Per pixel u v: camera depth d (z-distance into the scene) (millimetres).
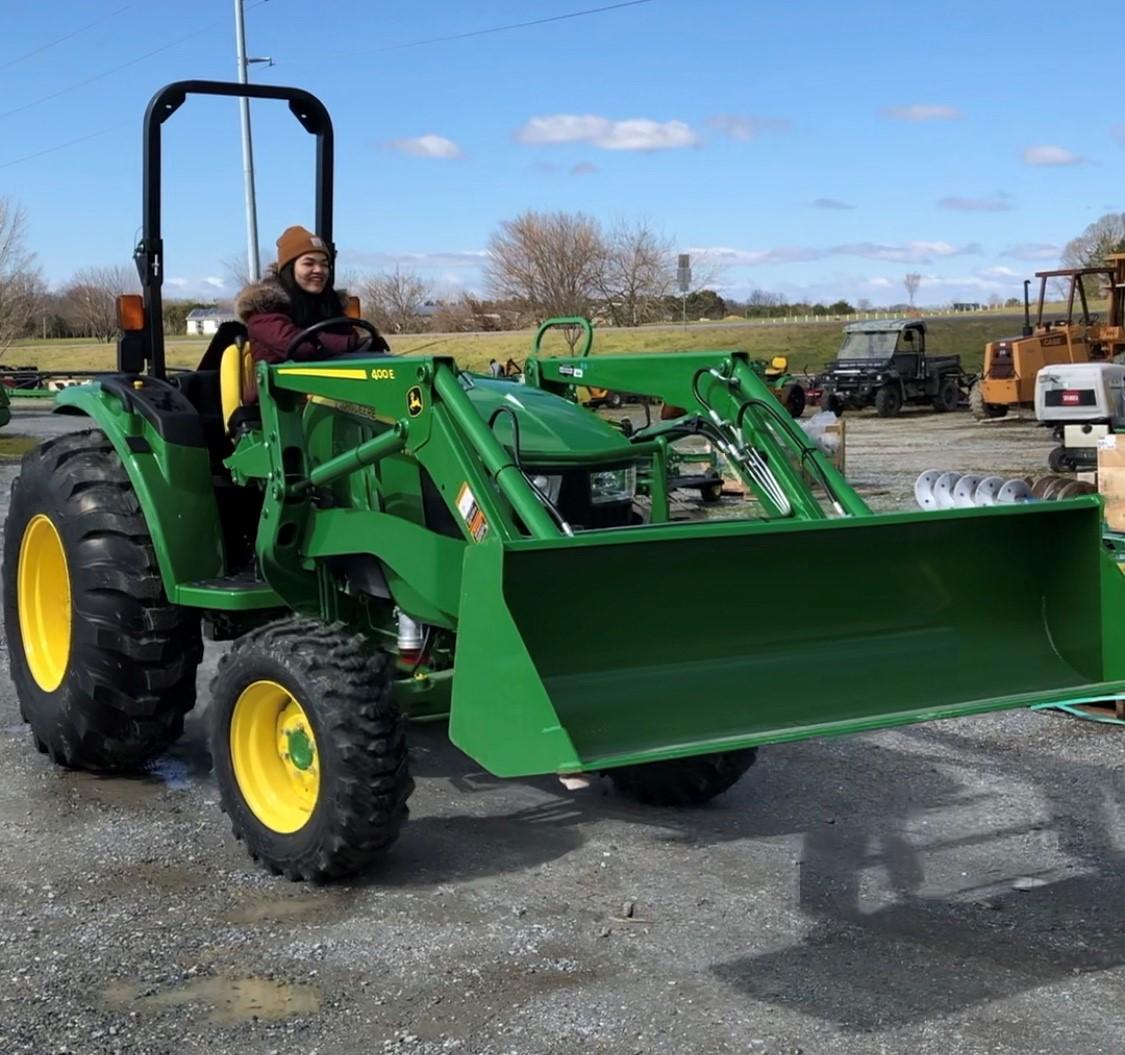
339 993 3635
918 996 3611
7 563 5805
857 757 5832
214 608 4977
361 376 4449
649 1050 3320
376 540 4520
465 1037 3389
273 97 5707
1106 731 6219
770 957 3855
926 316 62000
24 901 4262
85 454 5473
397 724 4289
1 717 6371
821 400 29094
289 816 4469
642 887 4379
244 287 5406
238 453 5070
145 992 3641
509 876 4469
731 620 4062
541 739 3418
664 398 5148
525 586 3734
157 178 5445
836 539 4086
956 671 4246
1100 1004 3561
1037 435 22734
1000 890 4355
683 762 5059
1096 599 4277
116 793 5340
